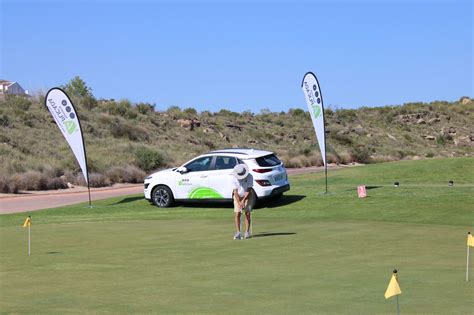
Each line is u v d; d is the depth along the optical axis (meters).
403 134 79.94
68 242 14.55
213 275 10.52
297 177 31.45
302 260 11.78
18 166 37.25
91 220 19.20
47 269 11.27
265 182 21.20
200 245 13.82
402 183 27.64
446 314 7.78
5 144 42.59
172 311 8.22
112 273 10.84
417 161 34.09
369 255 12.19
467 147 80.06
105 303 8.72
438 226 16.30
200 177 22.08
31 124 49.72
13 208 25.41
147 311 8.24
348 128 77.12
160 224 17.81
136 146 49.97
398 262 11.41
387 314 7.83
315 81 23.22
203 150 57.50
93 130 52.88
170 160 48.25
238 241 14.30
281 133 71.31
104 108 61.12
